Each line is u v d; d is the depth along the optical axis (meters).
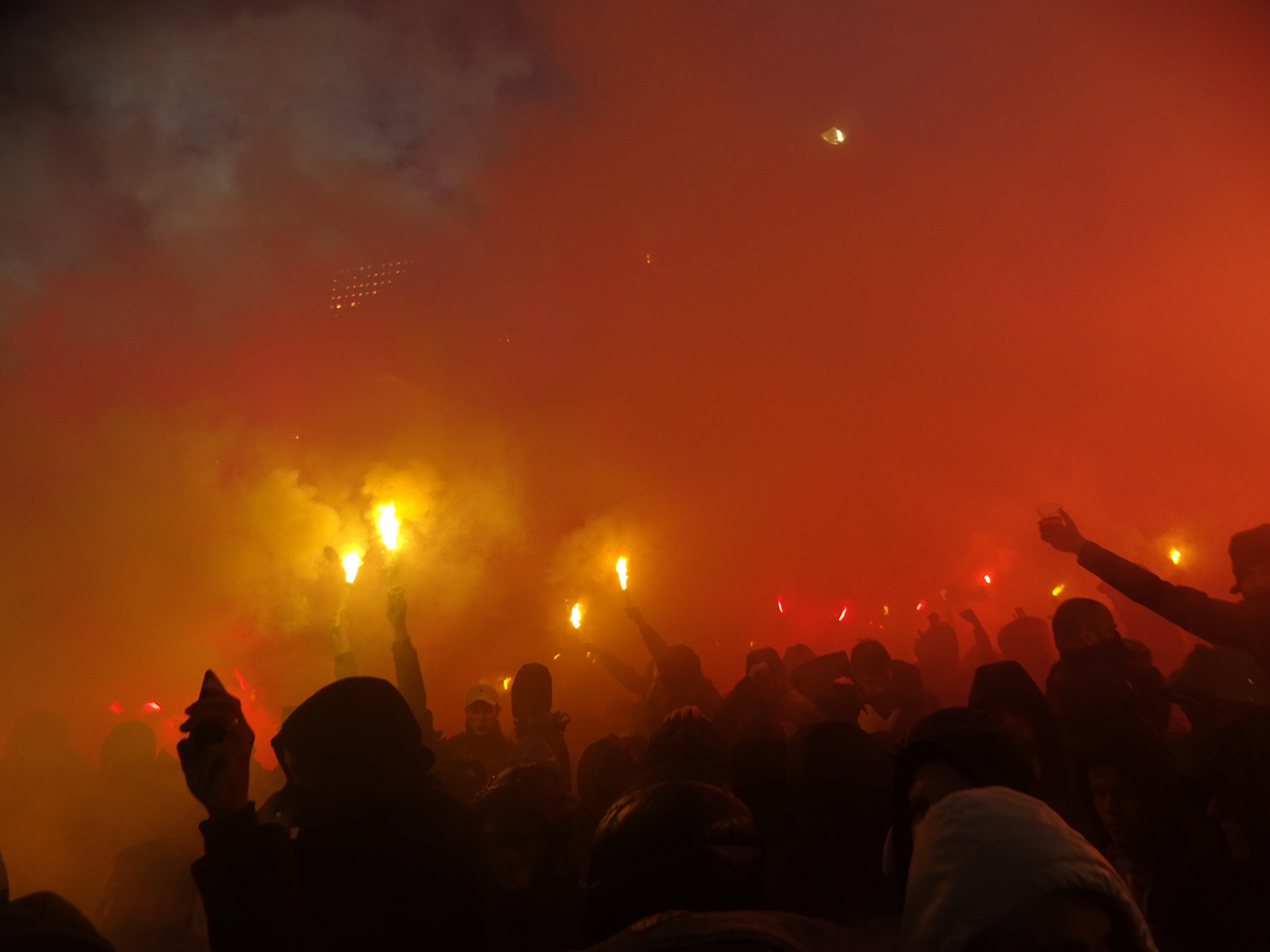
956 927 1.24
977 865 1.27
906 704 4.75
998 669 3.26
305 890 2.05
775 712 4.09
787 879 2.99
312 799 2.26
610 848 1.58
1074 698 3.42
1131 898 1.28
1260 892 2.34
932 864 1.32
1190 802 2.56
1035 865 1.25
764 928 1.38
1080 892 1.25
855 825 2.97
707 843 1.53
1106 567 3.08
